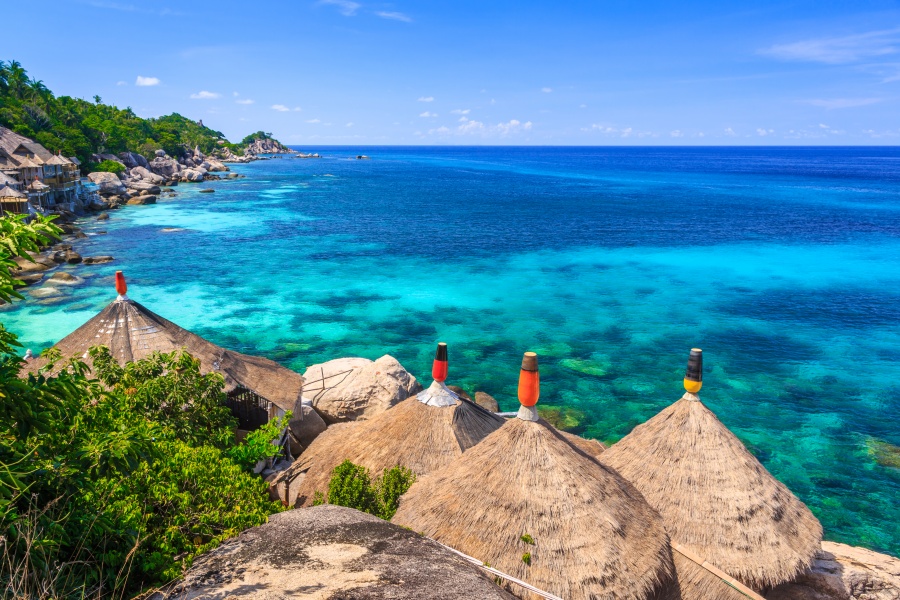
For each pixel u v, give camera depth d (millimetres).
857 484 19984
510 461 8852
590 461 9234
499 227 73062
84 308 36531
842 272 50031
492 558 8070
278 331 34312
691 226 74312
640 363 30234
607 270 50438
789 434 23250
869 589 11062
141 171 110000
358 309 38781
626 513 8758
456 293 42906
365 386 20312
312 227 71125
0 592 5242
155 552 7234
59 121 99938
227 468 9484
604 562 7930
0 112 83375
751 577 8938
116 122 130875
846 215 84688
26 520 5664
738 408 25375
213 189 111750
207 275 46594
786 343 33188
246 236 63906
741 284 46000
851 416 24750
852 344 33094
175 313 36938
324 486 12500
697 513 9461
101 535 6852
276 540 6656
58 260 47844
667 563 8531
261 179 143625
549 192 121938
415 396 13242
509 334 34344
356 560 6230
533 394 9109
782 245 61594
